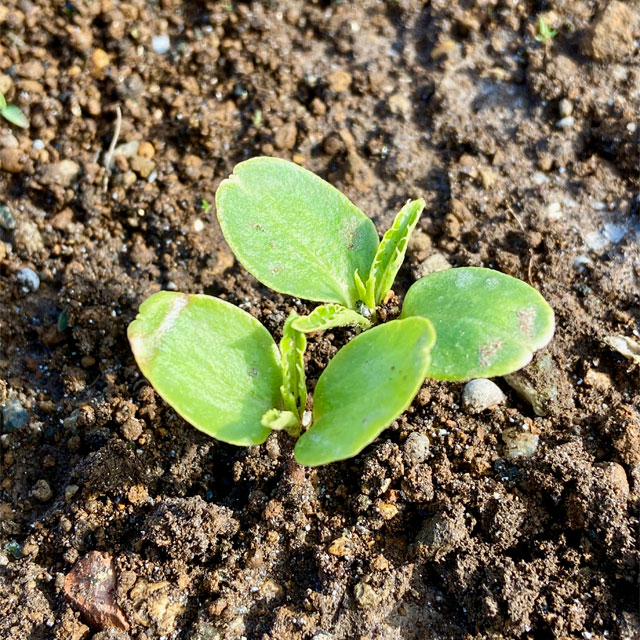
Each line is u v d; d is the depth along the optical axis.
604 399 0.13
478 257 0.14
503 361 0.10
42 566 0.12
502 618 0.11
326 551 0.11
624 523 0.11
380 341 0.11
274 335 0.14
